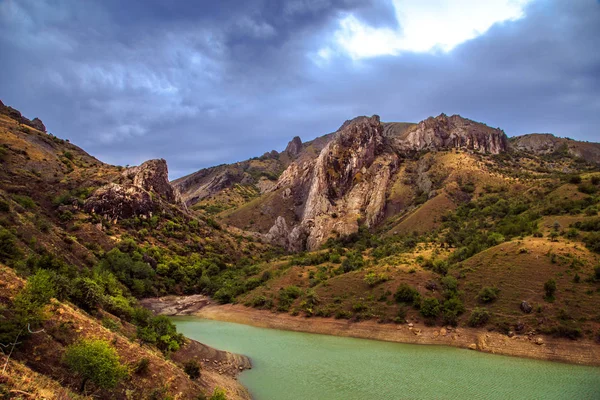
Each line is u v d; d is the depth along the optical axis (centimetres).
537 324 6419
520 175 17225
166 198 16112
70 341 3303
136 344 4097
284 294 9769
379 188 19162
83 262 8388
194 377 4150
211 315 10025
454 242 11588
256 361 5791
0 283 3372
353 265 11112
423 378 4947
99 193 12681
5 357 2644
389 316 7788
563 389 4559
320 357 6022
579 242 8162
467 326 6975
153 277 11156
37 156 13200
